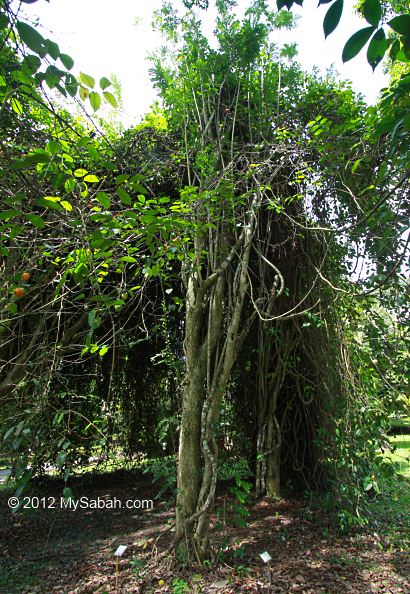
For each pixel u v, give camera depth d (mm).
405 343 3900
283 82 5012
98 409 6145
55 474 5840
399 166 2541
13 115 2176
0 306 2801
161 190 5008
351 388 4301
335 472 4359
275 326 5180
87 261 1841
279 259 5039
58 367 3701
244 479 5758
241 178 3938
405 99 1734
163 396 6668
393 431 5145
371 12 1255
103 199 1635
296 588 3098
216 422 3664
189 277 4031
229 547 3744
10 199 1601
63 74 1576
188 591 3057
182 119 4723
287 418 5477
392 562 3514
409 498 4723
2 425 2861
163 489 4012
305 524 4367
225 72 4723
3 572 3566
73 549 4090
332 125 4629
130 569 3500
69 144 2195
